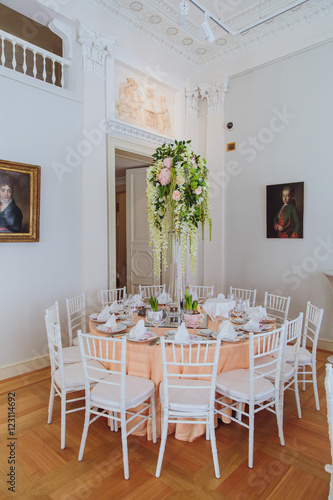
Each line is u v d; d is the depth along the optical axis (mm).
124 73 4734
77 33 3996
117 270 8141
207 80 5707
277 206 4832
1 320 3424
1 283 3414
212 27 4852
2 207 3322
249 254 5230
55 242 3865
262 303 5082
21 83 3498
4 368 3449
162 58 5191
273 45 4859
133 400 2109
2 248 3416
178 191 2707
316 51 4465
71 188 4008
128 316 3055
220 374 2430
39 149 3668
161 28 4867
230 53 5340
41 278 3746
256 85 5105
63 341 3977
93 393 2188
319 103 4453
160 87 5328
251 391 2139
